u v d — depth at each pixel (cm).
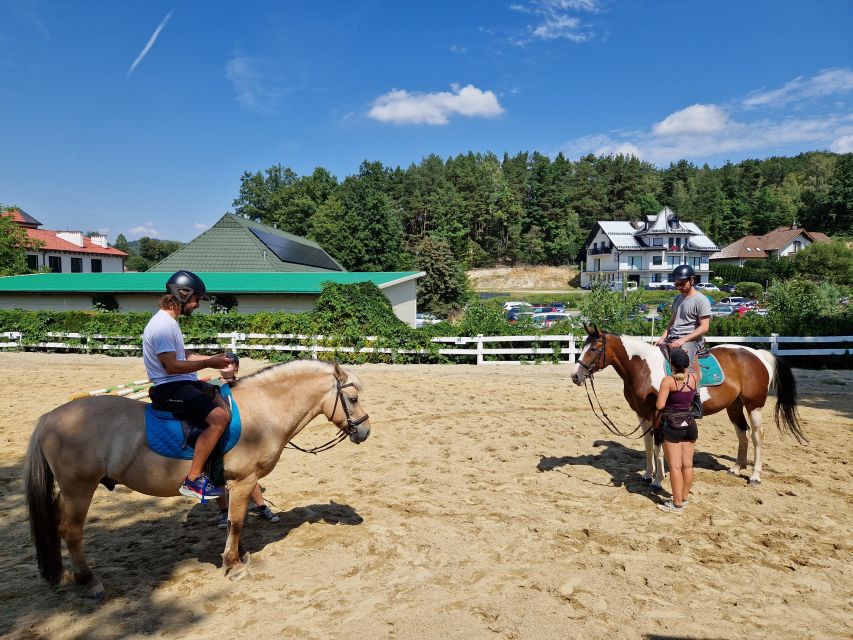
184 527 546
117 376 1507
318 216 6969
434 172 11719
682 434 566
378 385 1385
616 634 364
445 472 716
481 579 438
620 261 7156
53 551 410
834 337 1598
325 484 674
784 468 726
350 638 359
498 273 8462
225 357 421
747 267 6756
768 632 369
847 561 471
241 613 390
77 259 5112
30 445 406
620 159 11538
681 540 510
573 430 936
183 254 3008
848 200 9550
